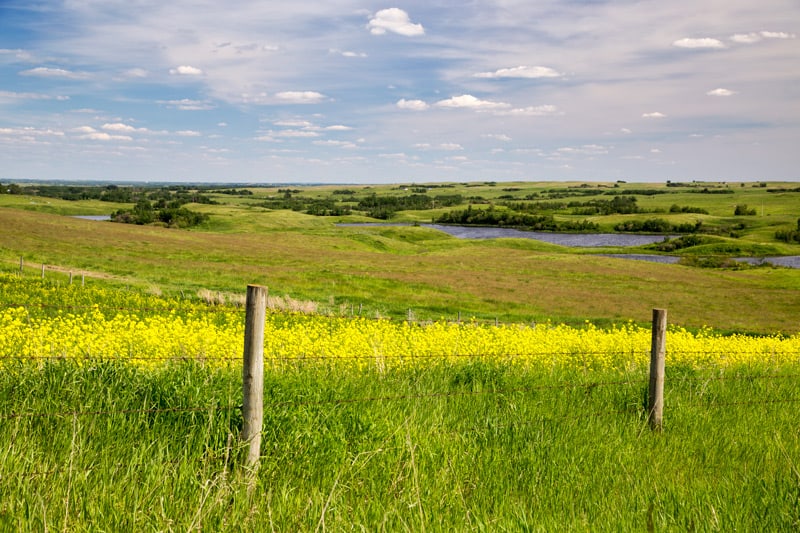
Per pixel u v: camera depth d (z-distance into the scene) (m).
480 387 7.53
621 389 7.80
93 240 65.19
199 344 10.25
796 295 62.81
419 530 4.18
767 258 129.75
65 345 9.25
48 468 4.31
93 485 4.21
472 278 61.62
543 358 11.23
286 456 4.97
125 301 26.80
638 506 4.80
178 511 4.07
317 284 46.84
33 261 43.66
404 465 5.04
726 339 17.80
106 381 5.72
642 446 6.35
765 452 6.40
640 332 16.95
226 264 55.88
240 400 5.48
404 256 83.31
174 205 186.12
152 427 5.14
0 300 23.14
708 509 4.71
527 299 50.53
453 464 5.23
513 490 5.05
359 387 6.87
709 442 6.61
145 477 4.39
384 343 10.84
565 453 5.77
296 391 5.92
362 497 4.63
